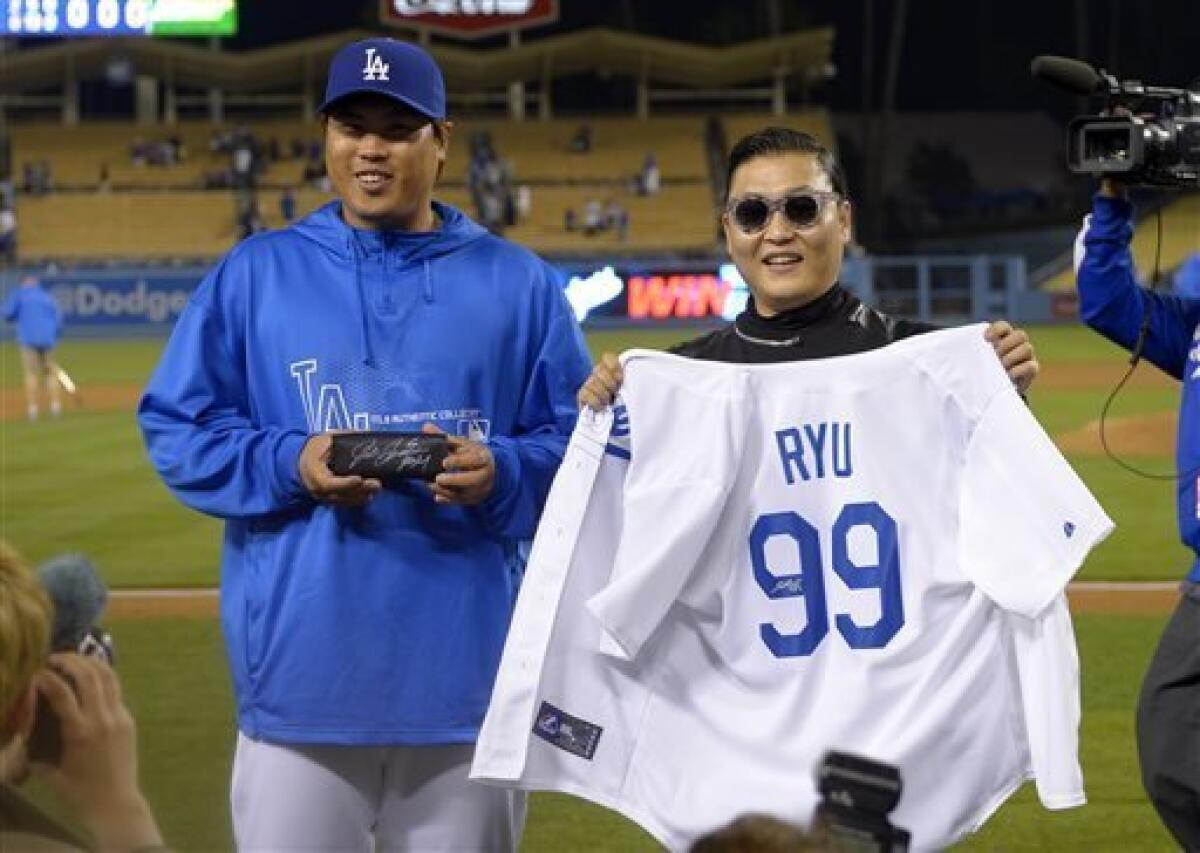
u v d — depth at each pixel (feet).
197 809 18.33
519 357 12.05
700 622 11.58
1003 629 11.32
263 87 163.94
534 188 146.92
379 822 11.98
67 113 159.84
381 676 11.50
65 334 119.44
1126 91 12.69
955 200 174.70
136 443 57.57
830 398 11.55
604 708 11.54
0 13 125.70
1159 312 13.32
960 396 11.39
